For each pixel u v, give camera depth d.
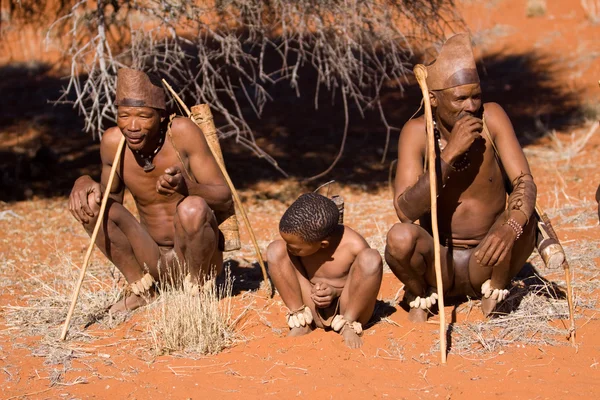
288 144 15.21
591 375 4.92
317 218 5.20
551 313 5.81
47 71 20.06
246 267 7.76
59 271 7.66
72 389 5.00
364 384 4.86
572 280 6.59
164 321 5.61
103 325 6.12
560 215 9.05
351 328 5.53
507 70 19.50
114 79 10.76
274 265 5.54
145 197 6.27
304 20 10.82
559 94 17.53
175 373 5.16
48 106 17.59
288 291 5.60
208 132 6.46
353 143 15.23
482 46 21.11
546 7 23.72
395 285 6.77
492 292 5.81
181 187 5.82
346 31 10.59
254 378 5.04
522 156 5.54
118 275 7.45
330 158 14.27
